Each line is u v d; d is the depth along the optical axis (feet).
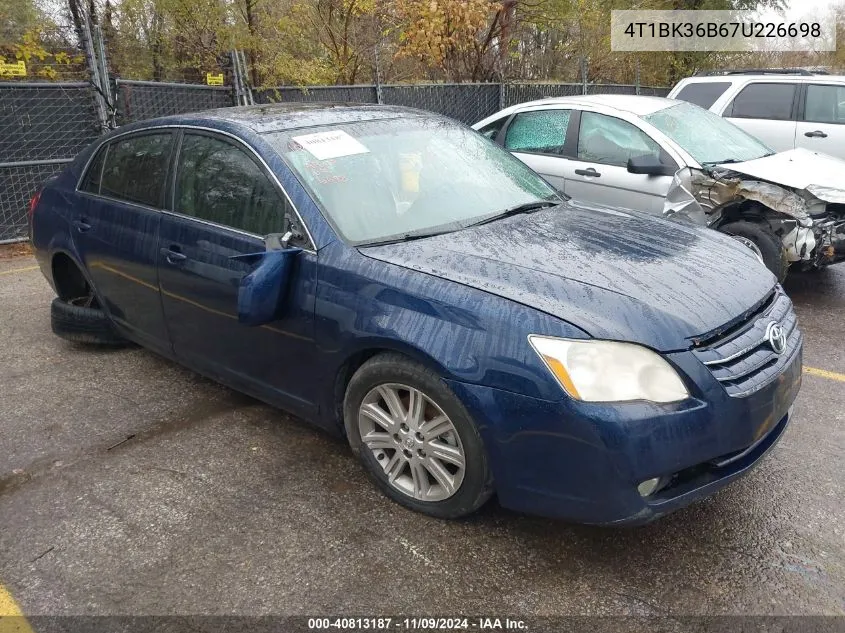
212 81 33.37
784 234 18.40
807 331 17.07
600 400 7.95
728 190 18.44
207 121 12.44
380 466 10.15
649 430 7.86
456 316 8.78
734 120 30.25
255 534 9.60
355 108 13.29
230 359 11.93
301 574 8.81
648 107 21.15
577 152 21.50
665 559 8.94
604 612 8.09
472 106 42.39
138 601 8.45
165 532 9.69
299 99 35.35
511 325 8.42
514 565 8.88
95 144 15.14
